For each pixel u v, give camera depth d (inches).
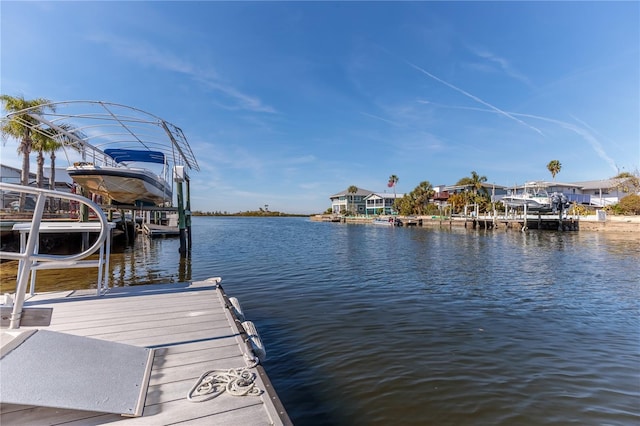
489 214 2349.9
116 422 92.7
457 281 492.7
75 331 162.1
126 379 111.3
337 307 351.3
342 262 681.0
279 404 103.5
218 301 219.3
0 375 88.5
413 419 163.6
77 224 231.9
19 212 713.6
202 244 1090.7
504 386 194.1
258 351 166.4
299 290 427.2
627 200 1862.7
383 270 584.4
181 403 103.5
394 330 283.9
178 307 205.2
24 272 113.8
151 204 749.9
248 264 644.1
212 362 132.6
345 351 241.4
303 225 2994.6
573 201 2336.4
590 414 167.6
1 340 102.0
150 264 630.5
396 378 203.0
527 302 376.8
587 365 221.5
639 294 419.5
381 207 3678.6
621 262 692.1
